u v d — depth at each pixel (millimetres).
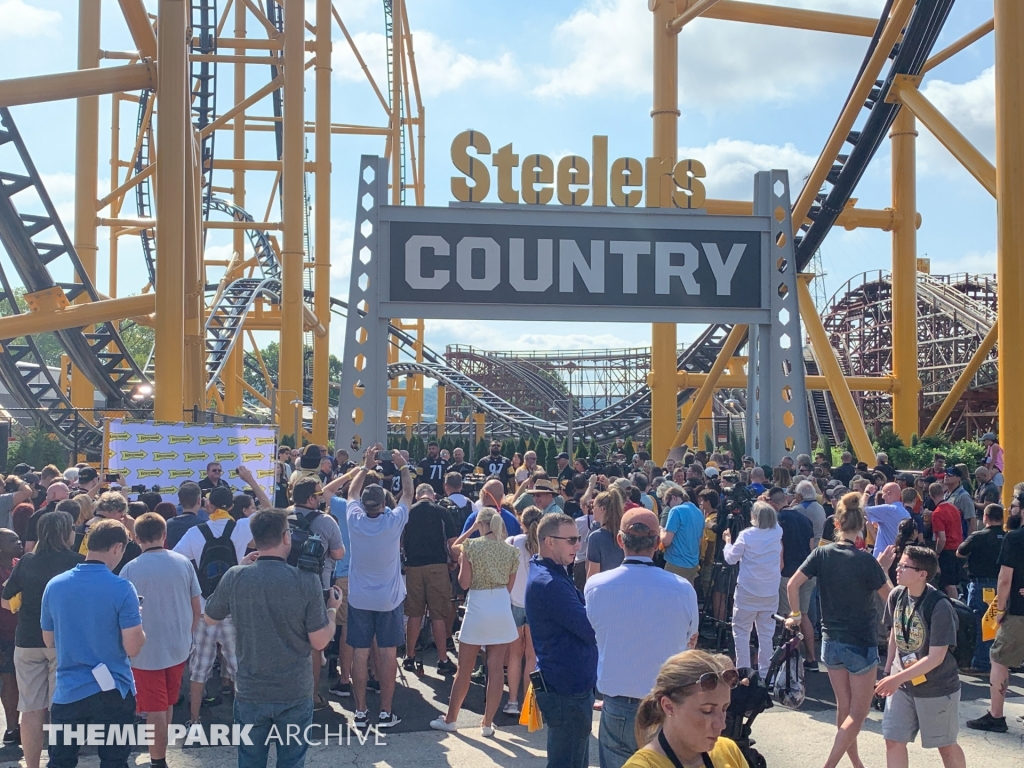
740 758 3328
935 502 12062
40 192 20500
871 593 7145
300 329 33000
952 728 6422
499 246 21031
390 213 20875
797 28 26953
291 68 31938
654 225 21438
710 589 12031
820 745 7930
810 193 27203
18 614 6848
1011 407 15719
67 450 27922
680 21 26922
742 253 21750
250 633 5465
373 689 9742
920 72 24750
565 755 5703
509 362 68688
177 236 17625
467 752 7746
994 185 20234
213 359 36719
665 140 28000
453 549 10211
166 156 17609
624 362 70188
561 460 18141
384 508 8586
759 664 9805
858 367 57219
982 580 10766
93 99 28781
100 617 5871
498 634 8156
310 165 37031
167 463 15547
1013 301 15750
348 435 20562
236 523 8648
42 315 19922
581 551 11898
